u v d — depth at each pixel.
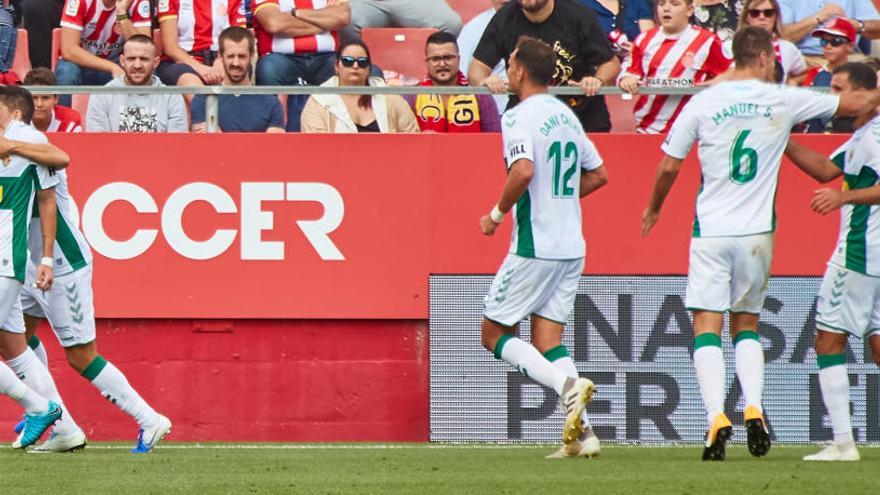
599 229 30.56
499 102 31.20
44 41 38.91
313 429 30.62
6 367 25.08
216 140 30.81
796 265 30.55
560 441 30.36
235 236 30.73
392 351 30.72
